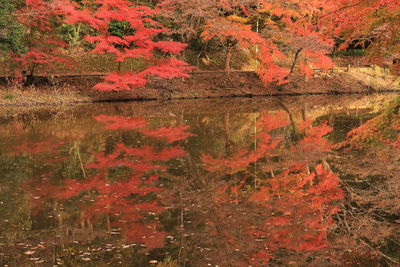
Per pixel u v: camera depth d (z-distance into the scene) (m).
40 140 16.98
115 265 6.87
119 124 21.17
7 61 29.78
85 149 15.46
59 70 32.25
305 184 11.45
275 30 33.44
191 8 31.30
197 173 12.52
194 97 32.19
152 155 14.73
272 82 35.59
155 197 10.39
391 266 6.80
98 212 9.33
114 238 7.96
